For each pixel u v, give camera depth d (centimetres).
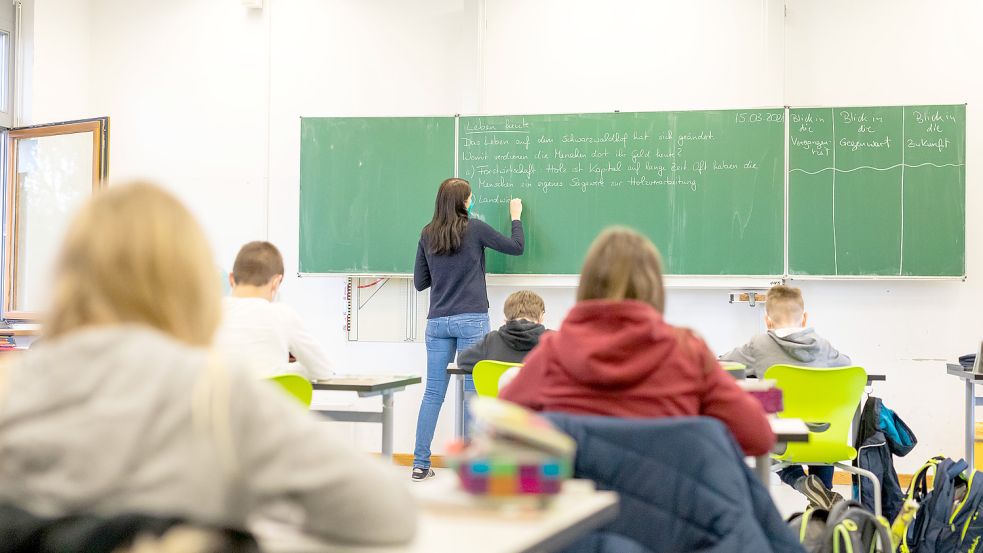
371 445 541
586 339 166
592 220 504
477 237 475
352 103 546
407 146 521
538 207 509
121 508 78
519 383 174
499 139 513
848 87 498
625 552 146
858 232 481
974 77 487
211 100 562
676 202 497
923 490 311
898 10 494
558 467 106
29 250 571
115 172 573
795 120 487
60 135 559
